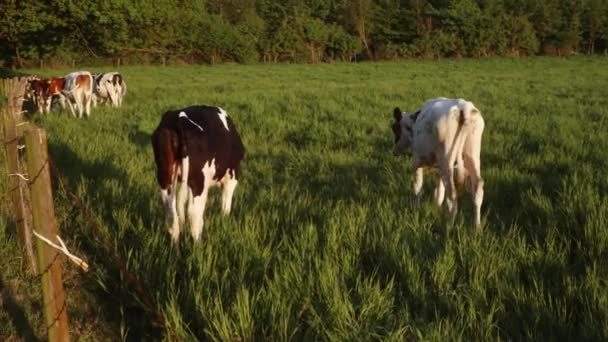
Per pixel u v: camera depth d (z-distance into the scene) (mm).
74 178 7676
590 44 66375
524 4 65875
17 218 5066
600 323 3902
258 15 67125
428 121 6375
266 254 4918
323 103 15500
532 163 8406
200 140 5328
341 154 9422
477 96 18312
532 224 6207
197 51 55031
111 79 17125
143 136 11039
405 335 4090
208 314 4082
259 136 11188
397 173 8148
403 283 4664
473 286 4438
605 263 4875
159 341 4125
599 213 5605
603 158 8297
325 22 69625
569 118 12320
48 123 12789
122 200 6695
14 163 5031
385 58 63344
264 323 4082
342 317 3965
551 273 4766
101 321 4426
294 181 8062
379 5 66375
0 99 10836
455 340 3762
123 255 5316
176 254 5152
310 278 4395
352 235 5391
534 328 3930
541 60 53750
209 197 7094
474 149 6090
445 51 62844
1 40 19234
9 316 4391
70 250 5617
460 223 6195
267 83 27625
